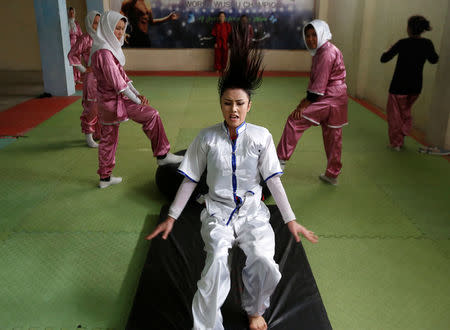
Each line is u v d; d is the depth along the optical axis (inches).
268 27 433.1
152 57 443.5
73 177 167.3
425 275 108.2
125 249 118.3
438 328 89.8
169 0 424.2
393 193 155.9
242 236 80.2
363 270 109.8
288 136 152.3
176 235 118.5
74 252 116.6
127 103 148.0
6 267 109.7
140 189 157.2
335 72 146.1
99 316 93.0
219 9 426.3
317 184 163.6
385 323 91.0
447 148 196.4
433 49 185.5
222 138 80.2
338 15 367.2
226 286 75.5
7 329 88.7
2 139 212.5
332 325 90.1
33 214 137.4
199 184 133.5
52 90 316.2
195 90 344.5
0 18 434.9
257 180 84.5
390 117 198.5
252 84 75.6
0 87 349.4
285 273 103.1
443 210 143.0
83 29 460.1
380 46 287.3
